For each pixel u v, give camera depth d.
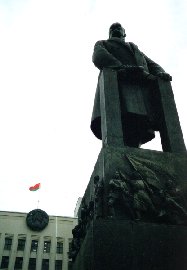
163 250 3.72
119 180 4.20
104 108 5.34
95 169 5.04
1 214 33.28
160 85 5.98
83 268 4.16
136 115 5.71
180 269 3.64
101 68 6.14
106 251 3.57
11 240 32.31
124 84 6.00
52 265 31.38
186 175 4.69
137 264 3.56
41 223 32.91
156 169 4.61
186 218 4.11
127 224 3.82
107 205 4.06
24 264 31.06
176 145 5.28
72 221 34.16
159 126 5.75
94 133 6.38
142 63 6.27
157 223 3.96
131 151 4.72
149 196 4.21
